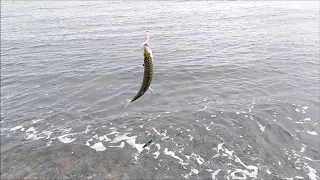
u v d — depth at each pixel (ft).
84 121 46.03
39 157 37.73
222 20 129.70
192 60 71.82
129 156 37.55
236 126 42.86
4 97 54.34
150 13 151.84
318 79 58.03
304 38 93.15
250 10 160.97
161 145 39.58
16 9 176.55
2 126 44.83
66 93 55.47
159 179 33.68
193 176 34.01
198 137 40.83
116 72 64.85
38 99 53.31
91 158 37.35
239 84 56.85
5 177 34.40
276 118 44.29
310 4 184.44
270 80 58.13
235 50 80.48
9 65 71.51
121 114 47.65
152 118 45.98
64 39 96.78
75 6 186.29
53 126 44.83
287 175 33.53
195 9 166.81
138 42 90.94
